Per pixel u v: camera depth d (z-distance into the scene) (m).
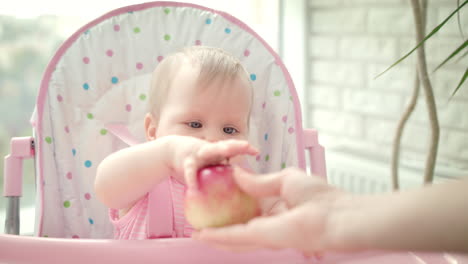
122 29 0.99
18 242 0.50
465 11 1.31
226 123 0.84
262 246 0.37
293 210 0.34
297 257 0.51
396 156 1.19
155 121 0.91
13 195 0.87
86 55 0.95
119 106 0.98
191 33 1.02
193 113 0.83
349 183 1.72
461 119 1.36
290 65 2.00
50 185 0.89
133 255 0.50
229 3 1.89
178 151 0.61
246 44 1.02
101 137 0.95
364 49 1.66
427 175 1.09
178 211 0.80
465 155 1.36
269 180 0.41
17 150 0.88
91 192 0.93
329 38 1.81
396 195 0.29
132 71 0.99
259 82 1.01
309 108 1.96
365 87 1.67
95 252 0.50
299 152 0.95
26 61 2.03
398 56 1.53
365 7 1.63
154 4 1.01
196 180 0.48
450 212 0.25
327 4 1.79
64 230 0.90
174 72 0.88
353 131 1.74
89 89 0.95
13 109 2.06
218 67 0.86
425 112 1.47
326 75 1.85
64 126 0.92
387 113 1.59
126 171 0.65
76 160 0.93
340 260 0.52
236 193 0.47
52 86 0.91
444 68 1.40
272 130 1.00
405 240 0.27
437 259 0.52
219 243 0.40
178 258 0.50
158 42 1.01
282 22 2.01
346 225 0.29
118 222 0.81
